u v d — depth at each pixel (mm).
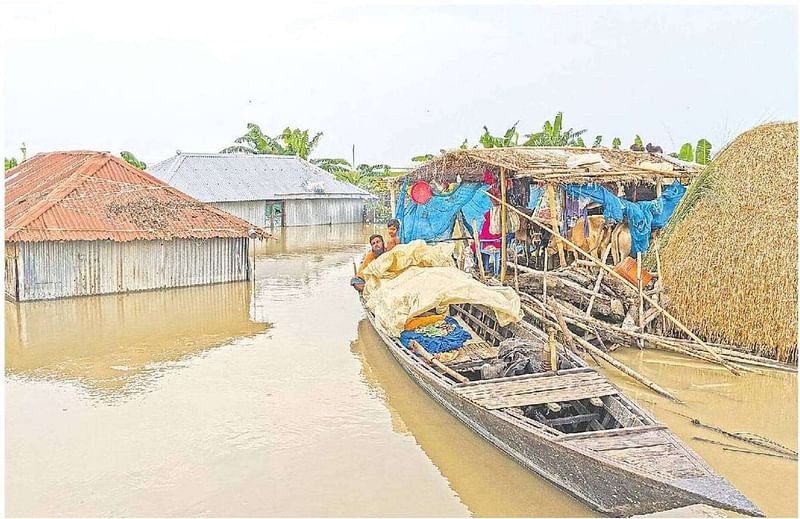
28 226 18031
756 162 12852
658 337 12828
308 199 40375
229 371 12562
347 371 12492
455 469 8531
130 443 9383
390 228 15617
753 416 9984
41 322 16328
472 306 14250
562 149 17250
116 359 13414
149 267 20078
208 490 8055
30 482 8273
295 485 8148
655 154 18547
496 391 8961
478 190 15820
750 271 12305
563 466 7359
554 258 16141
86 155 23422
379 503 7695
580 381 9172
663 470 6648
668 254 13695
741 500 6078
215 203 35656
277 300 18984
